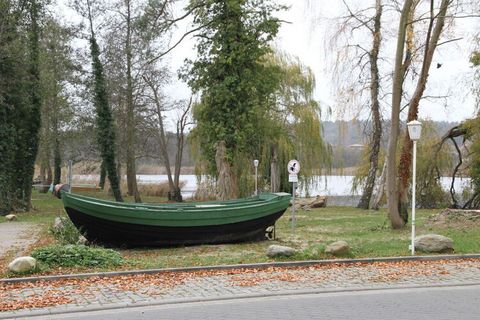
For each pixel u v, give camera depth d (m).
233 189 29.05
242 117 28.48
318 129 39.66
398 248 14.75
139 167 72.69
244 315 7.75
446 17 19.88
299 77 39.69
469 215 21.42
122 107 43.34
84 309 8.25
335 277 10.77
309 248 15.05
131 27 34.91
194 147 43.66
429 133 37.19
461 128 34.62
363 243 16.11
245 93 28.81
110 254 12.45
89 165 57.66
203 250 15.76
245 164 38.53
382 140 36.34
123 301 8.77
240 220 17.09
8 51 30.08
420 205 37.88
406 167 20.86
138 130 46.00
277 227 22.88
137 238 16.09
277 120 38.84
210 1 27.36
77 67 45.69
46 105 45.41
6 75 31.19
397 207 20.50
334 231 20.78
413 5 20.47
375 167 37.09
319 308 8.15
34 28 33.88
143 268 11.67
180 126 52.31
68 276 10.60
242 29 28.16
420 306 8.23
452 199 37.75
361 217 28.36
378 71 30.48
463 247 14.63
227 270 11.56
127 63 42.19
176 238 16.48
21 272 10.76
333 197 48.19
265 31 28.22
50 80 41.66
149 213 15.83
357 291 9.55
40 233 20.41
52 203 41.91
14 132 31.42
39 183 67.94
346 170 40.84
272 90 29.72
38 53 34.38
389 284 10.06
